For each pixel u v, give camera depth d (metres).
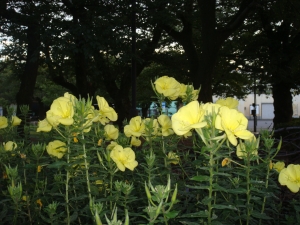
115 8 12.13
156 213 1.41
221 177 2.65
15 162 3.17
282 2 13.91
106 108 2.83
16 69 16.70
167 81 3.03
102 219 2.13
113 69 17.27
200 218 2.21
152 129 2.85
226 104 2.90
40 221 2.63
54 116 2.27
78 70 15.64
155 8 12.88
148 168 2.44
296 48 17.70
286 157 4.28
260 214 2.16
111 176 2.47
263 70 19.58
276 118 19.02
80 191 2.70
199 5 14.03
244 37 19.48
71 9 11.70
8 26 12.62
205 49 14.05
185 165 3.09
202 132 1.83
